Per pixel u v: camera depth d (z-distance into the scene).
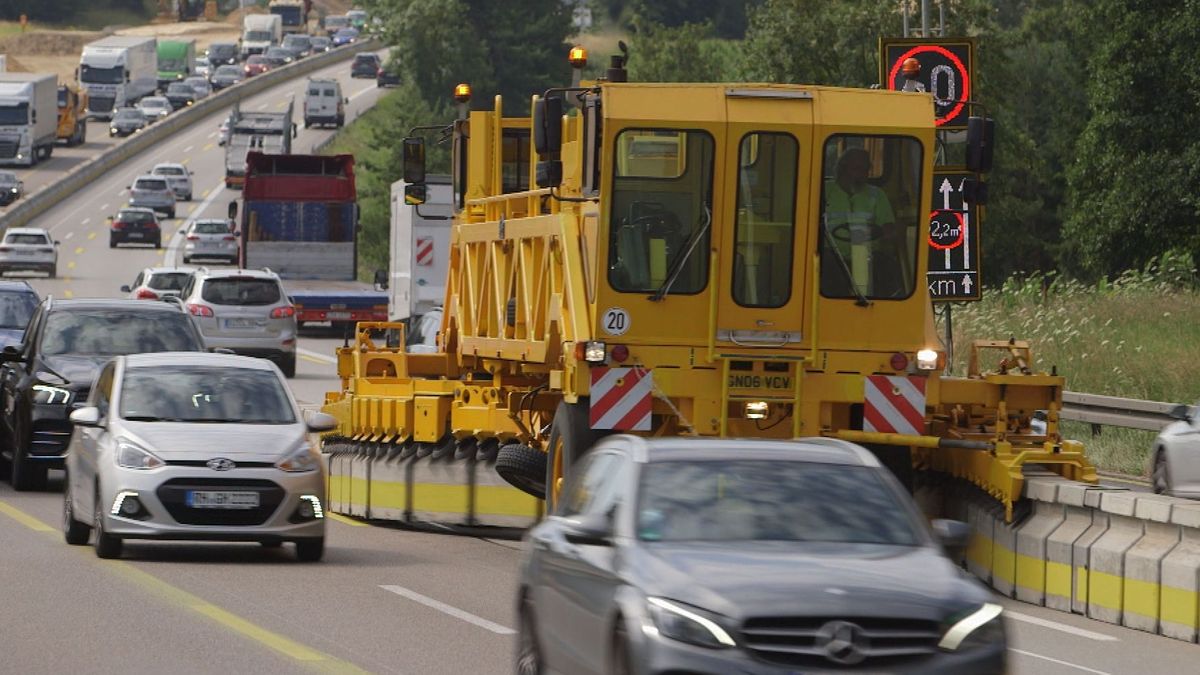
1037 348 99.69
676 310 45.62
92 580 44.09
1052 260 192.62
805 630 23.83
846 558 25.62
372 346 70.56
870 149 46.19
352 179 156.88
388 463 59.59
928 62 75.75
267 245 155.50
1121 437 81.81
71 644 35.12
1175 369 92.75
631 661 24.47
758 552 25.77
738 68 171.12
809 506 27.08
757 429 46.34
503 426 54.94
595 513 28.12
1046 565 42.91
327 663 33.28
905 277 46.31
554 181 45.88
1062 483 43.38
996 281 186.12
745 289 45.75
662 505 26.94
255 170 156.75
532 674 30.33
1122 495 40.75
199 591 42.50
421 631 37.06
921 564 25.61
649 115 45.28
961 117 74.31
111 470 47.22
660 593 24.52
